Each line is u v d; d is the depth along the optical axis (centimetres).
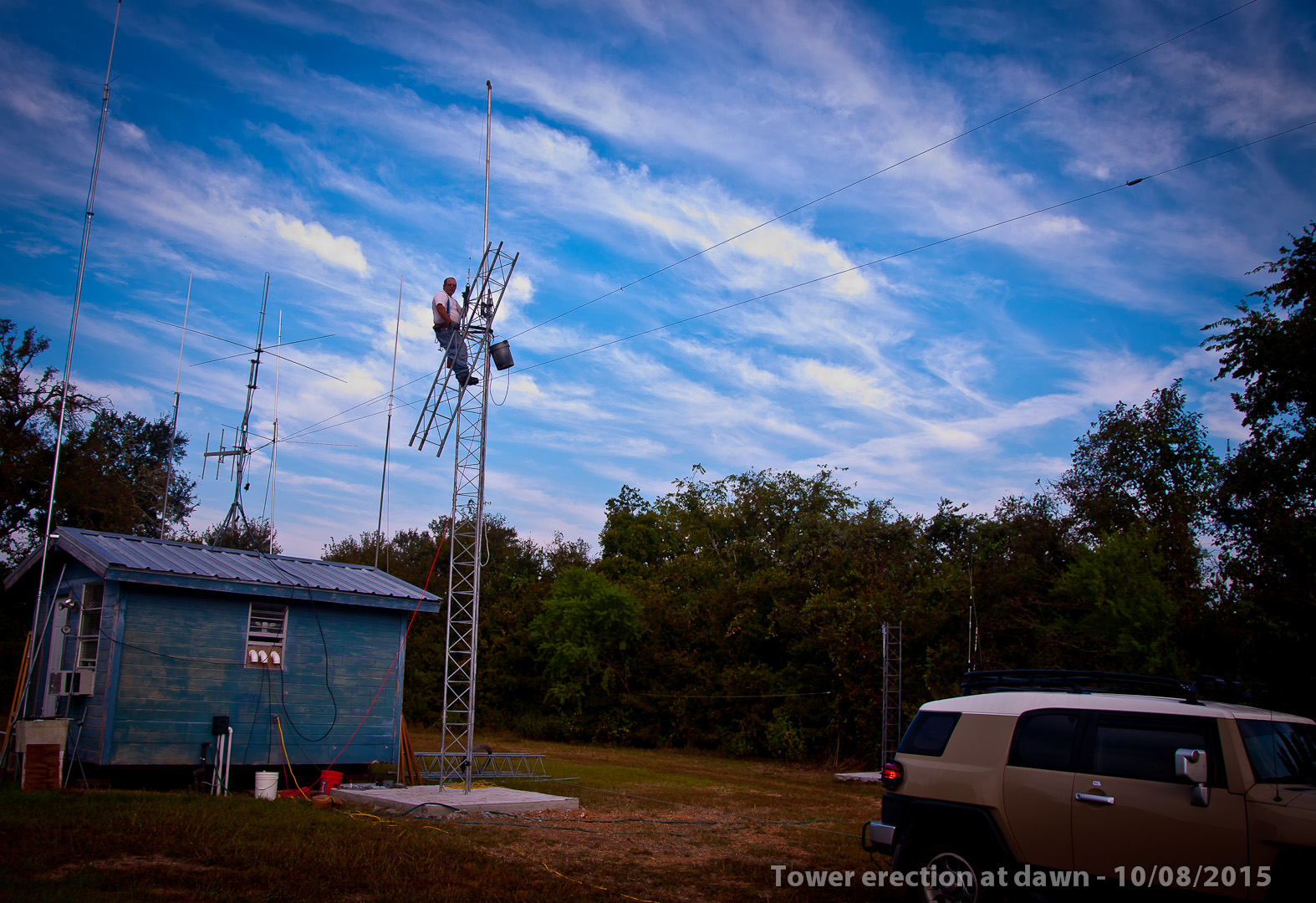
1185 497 3147
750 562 4581
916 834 763
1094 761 671
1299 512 1647
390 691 1683
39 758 1241
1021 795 694
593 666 3694
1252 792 590
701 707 3481
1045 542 3088
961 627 2714
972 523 3412
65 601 1530
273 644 1558
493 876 838
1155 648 2034
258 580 1512
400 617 1719
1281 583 1541
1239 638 1719
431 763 1875
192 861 817
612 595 3725
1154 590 2170
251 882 755
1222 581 1884
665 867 966
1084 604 2503
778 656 3425
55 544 1543
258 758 1494
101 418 4659
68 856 791
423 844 982
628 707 3666
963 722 767
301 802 1298
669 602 3931
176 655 1431
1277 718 646
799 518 4356
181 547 1628
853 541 3744
